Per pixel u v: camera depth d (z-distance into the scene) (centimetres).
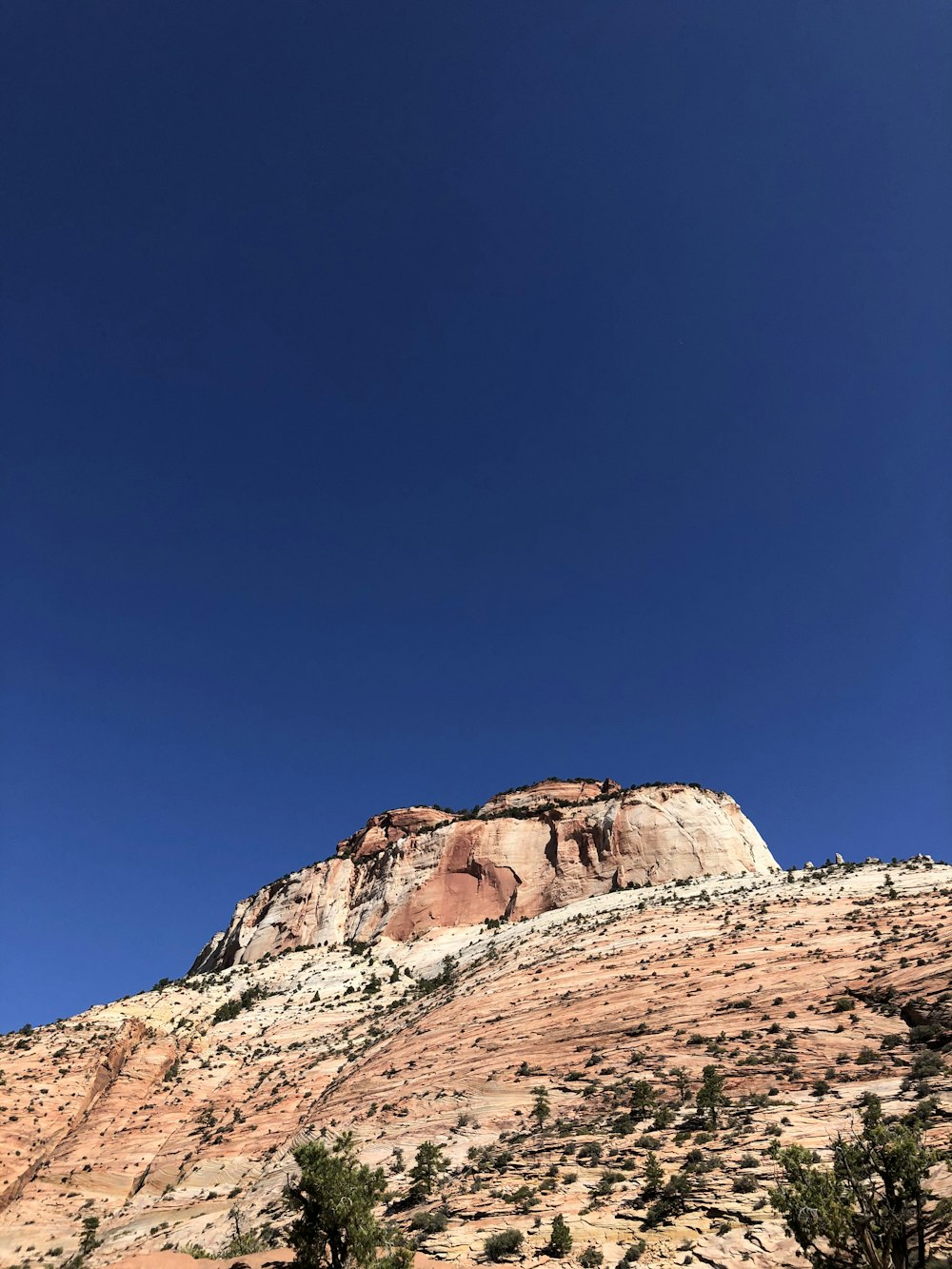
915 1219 1545
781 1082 3438
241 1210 4350
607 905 9638
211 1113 6712
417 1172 3484
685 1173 2653
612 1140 3278
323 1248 2292
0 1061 7869
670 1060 4131
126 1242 4653
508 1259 2300
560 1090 4200
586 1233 2377
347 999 9438
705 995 5034
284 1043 8181
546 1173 3012
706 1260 2034
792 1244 1991
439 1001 7469
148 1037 8694
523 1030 5438
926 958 4434
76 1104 7112
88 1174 5981
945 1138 2325
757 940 6084
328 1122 5112
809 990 4600
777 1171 2466
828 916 6419
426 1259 2419
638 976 5878
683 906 8275
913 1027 3644
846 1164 1509
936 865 7900
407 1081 5262
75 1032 8600
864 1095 3005
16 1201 5691
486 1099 4425
